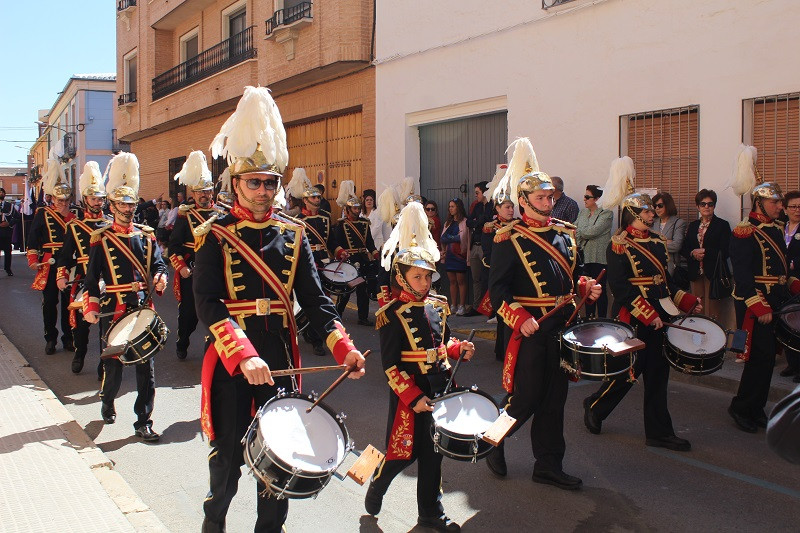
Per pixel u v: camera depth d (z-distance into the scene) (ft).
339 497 16.84
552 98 36.04
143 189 92.07
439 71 42.78
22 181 261.03
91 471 16.78
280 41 54.13
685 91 30.63
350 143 52.85
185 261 29.58
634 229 19.80
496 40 38.91
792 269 25.86
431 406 13.80
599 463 18.61
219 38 70.18
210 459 12.71
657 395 19.52
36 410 21.50
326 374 27.99
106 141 140.26
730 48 29.04
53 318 31.94
